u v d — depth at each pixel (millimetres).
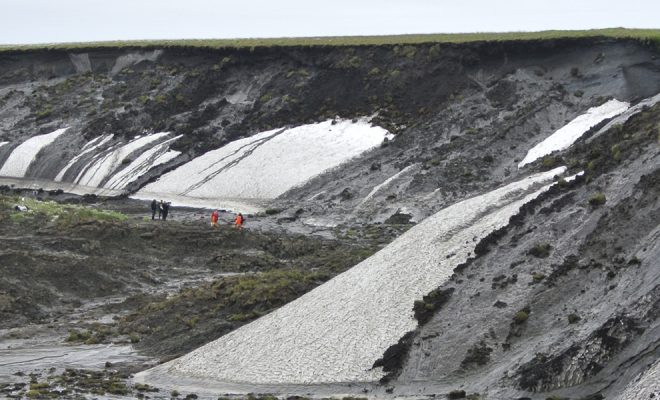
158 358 66812
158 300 82562
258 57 155875
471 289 57312
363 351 56312
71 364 66188
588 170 62906
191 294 77000
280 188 125500
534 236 59094
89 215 104000
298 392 54719
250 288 75125
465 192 113812
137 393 57000
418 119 133750
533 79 133250
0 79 176625
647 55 130375
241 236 101188
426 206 112188
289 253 99500
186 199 128250
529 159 117312
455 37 146250
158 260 95500
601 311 51469
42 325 77312
